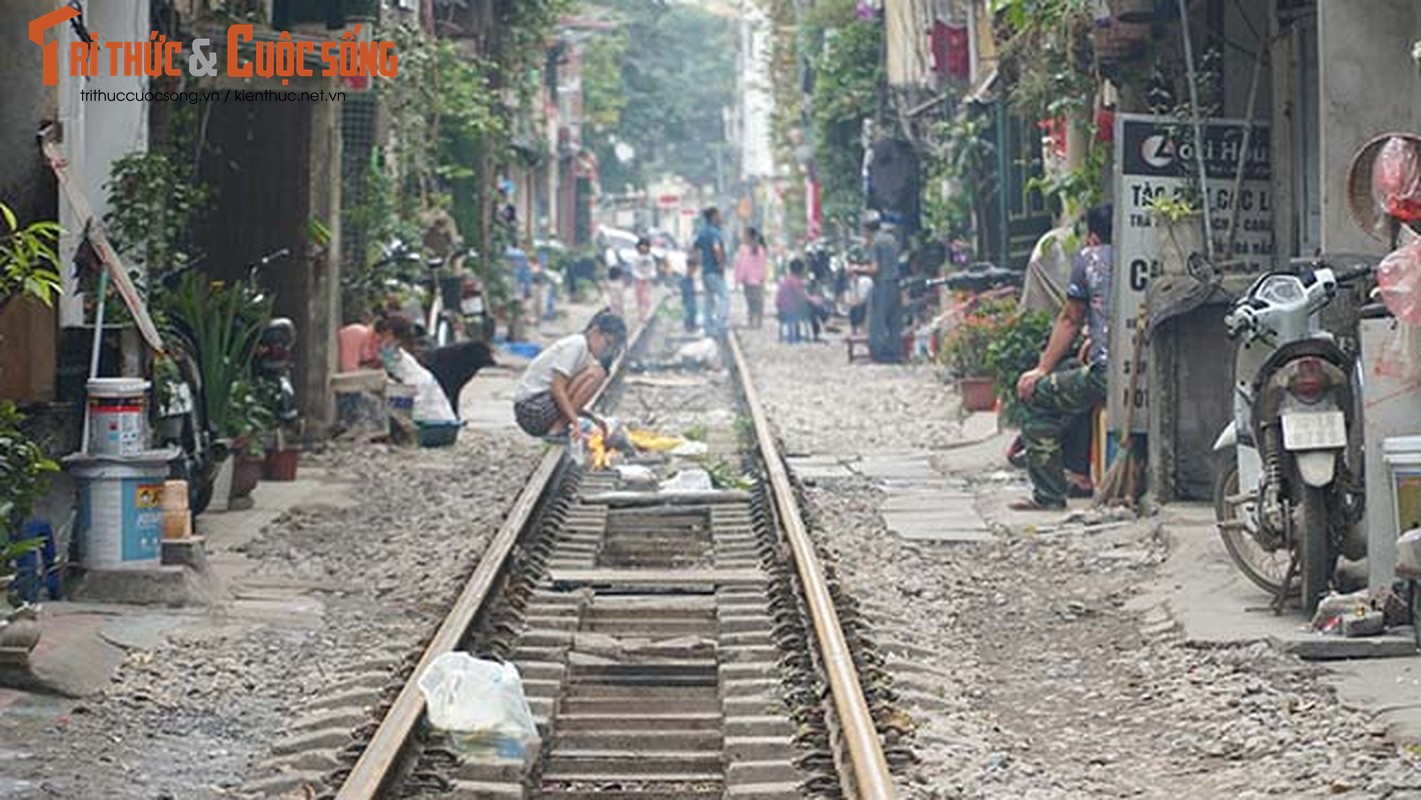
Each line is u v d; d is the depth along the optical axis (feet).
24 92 62.08
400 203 138.62
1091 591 61.41
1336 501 52.47
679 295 277.85
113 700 47.11
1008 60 115.34
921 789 39.27
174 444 67.15
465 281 151.02
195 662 51.16
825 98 206.49
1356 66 62.85
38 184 61.87
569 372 97.81
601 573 65.00
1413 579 48.01
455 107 151.53
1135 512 73.61
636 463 98.02
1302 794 38.29
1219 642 51.24
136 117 71.26
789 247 315.37
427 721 43.37
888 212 177.27
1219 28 83.25
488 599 57.93
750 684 49.06
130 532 57.57
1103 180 91.56
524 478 89.40
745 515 79.56
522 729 42.93
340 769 40.09
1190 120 74.95
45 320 59.52
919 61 167.22
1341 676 47.19
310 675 50.57
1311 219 76.28
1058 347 77.30
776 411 122.42
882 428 111.86
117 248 69.67
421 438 101.50
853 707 42.27
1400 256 49.70
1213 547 63.93
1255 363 57.36
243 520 74.95
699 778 43.01
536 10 181.06
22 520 53.21
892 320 161.68
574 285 292.61
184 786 40.24
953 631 56.85
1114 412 74.54
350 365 102.06
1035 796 38.99
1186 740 43.19
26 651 47.01
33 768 40.98
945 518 76.69
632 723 47.26
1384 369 50.70
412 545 71.15
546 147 255.09
